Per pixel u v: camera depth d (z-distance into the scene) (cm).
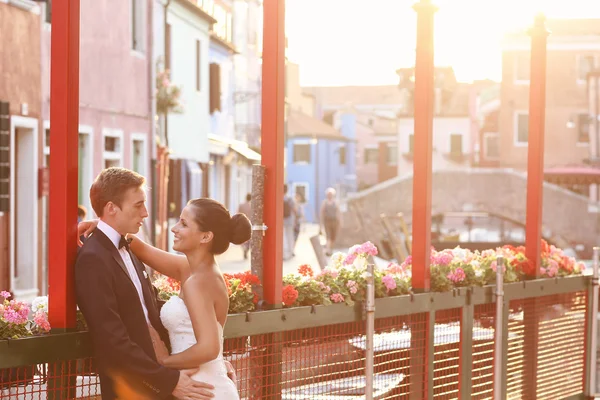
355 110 10231
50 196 518
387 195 5088
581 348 996
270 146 673
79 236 540
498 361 853
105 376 493
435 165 8431
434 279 809
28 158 1877
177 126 3547
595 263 1005
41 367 527
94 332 488
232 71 4703
